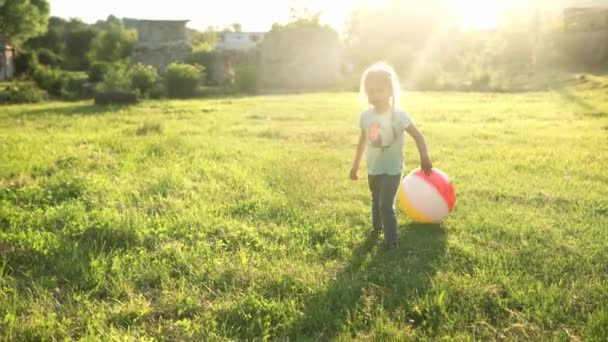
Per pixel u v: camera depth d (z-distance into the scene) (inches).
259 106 826.8
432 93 1172.5
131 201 242.4
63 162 329.1
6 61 1905.8
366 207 234.5
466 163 334.3
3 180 287.7
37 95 1125.7
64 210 223.0
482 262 169.2
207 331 129.7
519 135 461.7
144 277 160.2
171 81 1212.5
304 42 1596.9
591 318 131.3
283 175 297.3
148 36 2105.1
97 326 131.0
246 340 126.2
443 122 578.9
